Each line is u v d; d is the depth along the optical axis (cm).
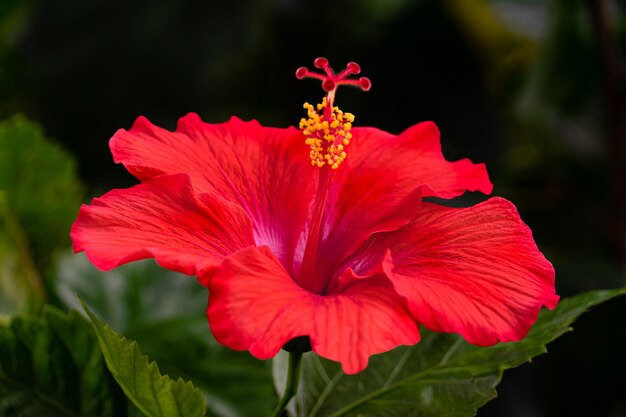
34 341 38
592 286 56
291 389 37
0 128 44
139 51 55
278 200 40
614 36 60
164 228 36
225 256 37
